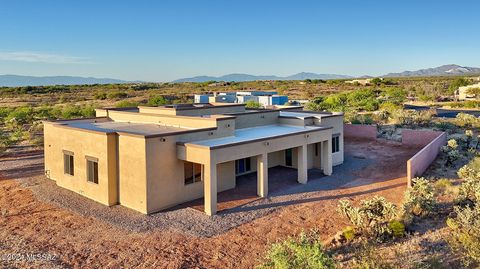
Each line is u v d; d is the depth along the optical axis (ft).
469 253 36.19
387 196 63.72
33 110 193.67
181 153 59.31
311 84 453.99
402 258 38.52
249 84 481.05
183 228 50.42
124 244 45.37
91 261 40.96
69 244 45.37
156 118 76.79
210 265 40.09
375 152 102.58
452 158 81.56
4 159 95.40
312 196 64.34
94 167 62.59
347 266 37.68
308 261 31.42
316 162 86.94
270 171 82.89
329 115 88.99
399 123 143.33
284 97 205.57
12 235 48.14
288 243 33.60
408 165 67.72
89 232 49.08
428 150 81.56
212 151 55.26
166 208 58.80
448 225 46.03
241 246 44.80
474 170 68.74
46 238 47.19
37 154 101.65
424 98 253.03
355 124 130.72
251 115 83.51
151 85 494.18
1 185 71.72
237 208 58.39
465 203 53.47
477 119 137.28
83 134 63.93
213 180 55.62
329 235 47.55
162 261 40.96
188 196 62.23
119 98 291.17
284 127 84.07
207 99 194.08
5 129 148.56
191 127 70.54
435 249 40.60
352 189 68.44
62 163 70.08
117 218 54.34
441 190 62.44
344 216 50.98
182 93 318.24
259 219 53.78
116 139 60.13
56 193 66.59
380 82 438.81
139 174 56.75
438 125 132.36
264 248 44.14
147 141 55.62
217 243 45.65
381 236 44.24
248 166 80.64
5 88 428.56
